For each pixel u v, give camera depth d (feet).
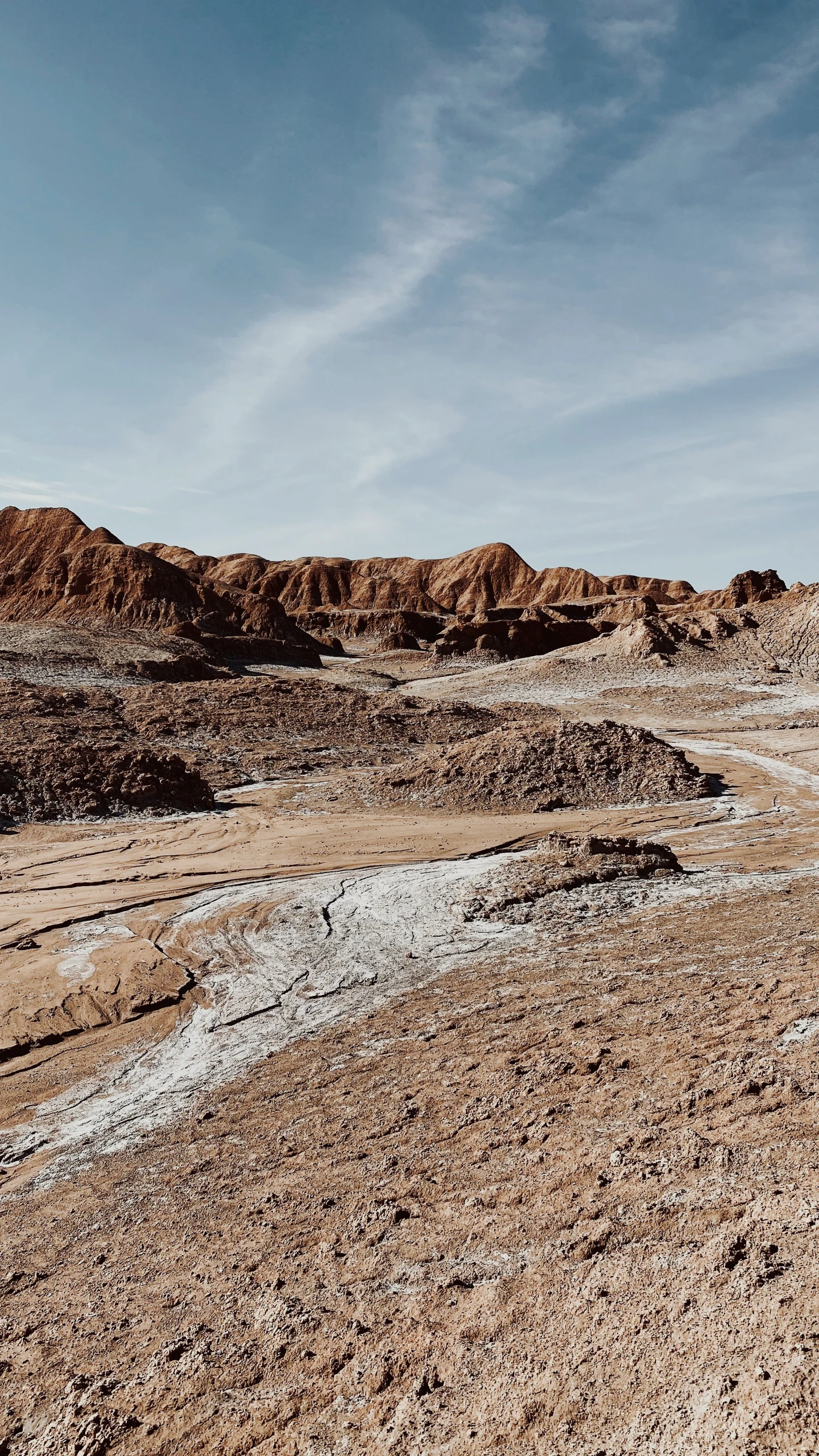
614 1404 15.30
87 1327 25.48
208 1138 41.29
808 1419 12.67
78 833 124.06
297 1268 25.68
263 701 210.18
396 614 609.83
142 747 161.27
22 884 98.48
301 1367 20.40
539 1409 15.88
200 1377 20.94
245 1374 20.71
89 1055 57.52
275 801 147.02
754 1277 16.99
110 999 65.36
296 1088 45.50
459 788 143.84
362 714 209.05
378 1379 18.88
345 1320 21.89
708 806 138.62
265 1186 33.24
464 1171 29.63
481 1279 22.06
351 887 92.58
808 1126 24.04
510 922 75.56
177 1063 54.75
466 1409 16.87
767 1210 19.75
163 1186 36.32
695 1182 23.13
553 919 74.79
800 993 38.34
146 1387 21.08
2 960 74.13
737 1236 19.01
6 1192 40.24
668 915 70.49
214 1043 57.16
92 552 440.86
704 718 255.91
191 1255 28.68
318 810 139.74
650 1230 21.42
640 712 268.41
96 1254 31.17
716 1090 28.94
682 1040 36.27
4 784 134.92
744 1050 32.22
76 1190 38.37
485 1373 17.85
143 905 89.30
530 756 150.51
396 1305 21.93
